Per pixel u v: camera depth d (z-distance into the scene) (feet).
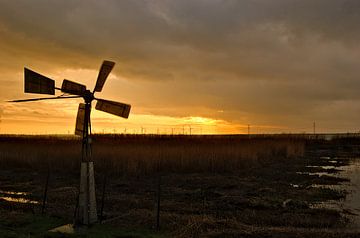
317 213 39.40
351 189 55.77
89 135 32.71
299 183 61.21
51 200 44.27
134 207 40.88
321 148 154.81
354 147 157.58
